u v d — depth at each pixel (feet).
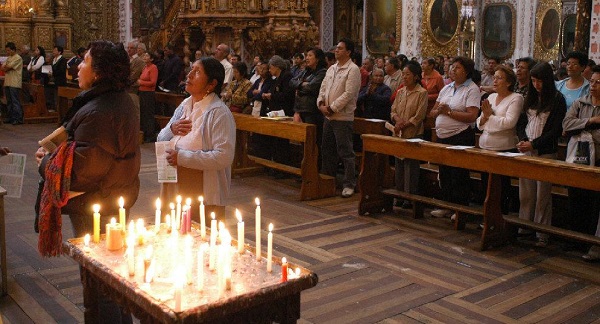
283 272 8.43
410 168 23.07
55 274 16.39
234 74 30.66
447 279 16.55
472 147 20.17
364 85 31.83
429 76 29.43
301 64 34.63
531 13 66.80
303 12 46.93
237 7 46.26
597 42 27.58
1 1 59.06
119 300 8.84
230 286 8.11
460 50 59.47
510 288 16.01
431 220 22.58
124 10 64.80
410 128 23.22
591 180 16.61
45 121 47.70
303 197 25.17
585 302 15.19
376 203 23.25
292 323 8.68
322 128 28.12
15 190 14.30
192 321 7.39
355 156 27.50
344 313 14.25
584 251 19.27
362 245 19.42
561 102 18.85
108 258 9.26
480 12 69.97
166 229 10.93
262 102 30.01
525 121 21.58
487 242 19.11
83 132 10.25
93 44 10.58
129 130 10.67
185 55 48.73
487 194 19.12
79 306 14.43
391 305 14.75
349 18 66.80
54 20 60.85
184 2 48.03
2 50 59.00
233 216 22.63
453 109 21.88
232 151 13.66
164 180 13.50
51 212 10.54
